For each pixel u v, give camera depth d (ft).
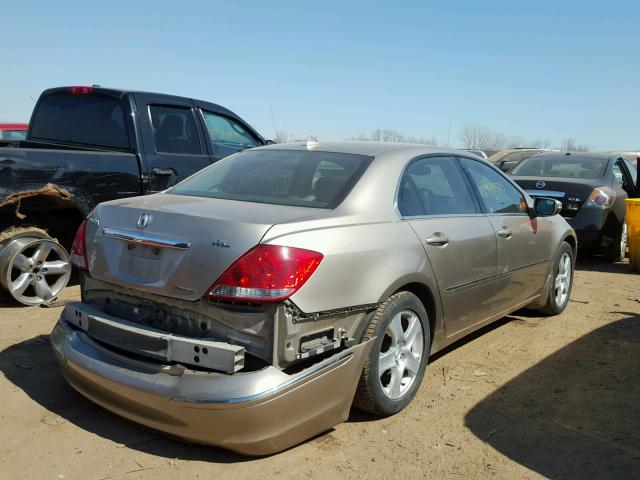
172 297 10.15
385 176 12.59
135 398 10.05
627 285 24.80
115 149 20.75
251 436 9.59
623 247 30.25
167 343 9.91
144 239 10.53
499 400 13.23
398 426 11.87
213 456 10.48
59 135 22.34
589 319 19.51
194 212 10.62
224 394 9.35
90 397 11.10
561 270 19.90
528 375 14.69
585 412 12.70
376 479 10.02
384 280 11.31
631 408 12.89
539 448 11.19
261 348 9.65
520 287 16.98
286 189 12.30
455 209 14.35
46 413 11.79
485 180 16.12
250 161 13.96
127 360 10.46
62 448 10.58
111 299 11.30
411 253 12.10
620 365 15.40
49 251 18.52
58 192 17.83
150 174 20.38
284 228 10.03
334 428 11.70
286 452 10.71
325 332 10.37
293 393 9.73
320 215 10.89
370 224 11.54
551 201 17.58
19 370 13.75
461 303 14.05
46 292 18.62
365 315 11.14
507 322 19.07
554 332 18.06
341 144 14.11
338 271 10.44
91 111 21.49
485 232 14.76
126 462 10.22
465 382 14.16
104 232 11.32
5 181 16.74
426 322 12.78
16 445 10.61
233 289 9.62
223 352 9.41
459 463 10.60
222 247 9.82
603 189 28.04
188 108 22.34
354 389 10.96
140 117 20.62
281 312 9.62
